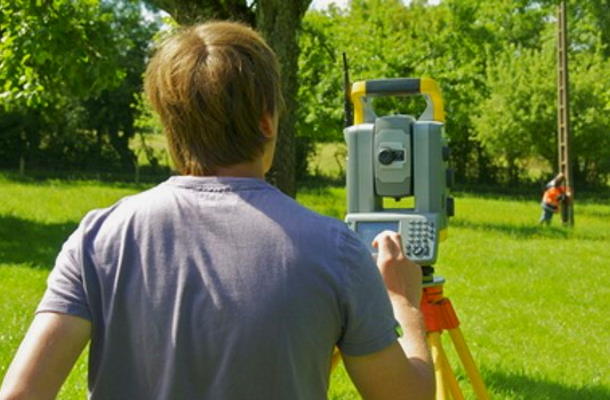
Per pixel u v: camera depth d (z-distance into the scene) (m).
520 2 18.75
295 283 1.90
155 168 45.91
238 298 1.89
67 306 1.95
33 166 45.44
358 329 1.94
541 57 43.38
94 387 1.99
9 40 12.95
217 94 1.96
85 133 46.34
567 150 28.47
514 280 15.12
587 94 42.53
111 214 2.04
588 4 30.52
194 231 1.95
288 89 9.83
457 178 47.88
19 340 8.57
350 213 4.05
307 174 45.53
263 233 1.93
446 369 4.05
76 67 12.77
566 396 7.45
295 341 1.89
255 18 9.85
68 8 12.57
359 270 1.94
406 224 3.85
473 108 43.25
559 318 11.88
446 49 31.28
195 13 9.54
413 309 2.15
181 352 1.90
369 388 1.98
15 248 17.09
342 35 30.31
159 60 2.03
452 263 16.77
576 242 22.05
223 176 2.01
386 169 3.99
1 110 43.00
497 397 7.16
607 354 9.78
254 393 1.88
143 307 1.93
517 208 35.56
